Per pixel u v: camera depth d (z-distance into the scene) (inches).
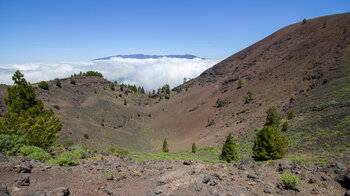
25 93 778.8
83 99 3614.7
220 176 327.6
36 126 551.2
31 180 289.0
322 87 1733.5
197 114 3757.4
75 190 276.8
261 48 5285.4
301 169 406.0
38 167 349.7
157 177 362.9
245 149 1202.6
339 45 2551.7
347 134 818.2
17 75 804.0
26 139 518.9
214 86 5036.9
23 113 661.9
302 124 1206.3
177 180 290.7
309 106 1470.2
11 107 743.1
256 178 344.2
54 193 242.2
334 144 792.9
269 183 330.6
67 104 2992.1
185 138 2925.7
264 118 1828.2
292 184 310.5
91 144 1418.6
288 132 1197.7
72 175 340.2
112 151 844.6
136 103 5059.1
